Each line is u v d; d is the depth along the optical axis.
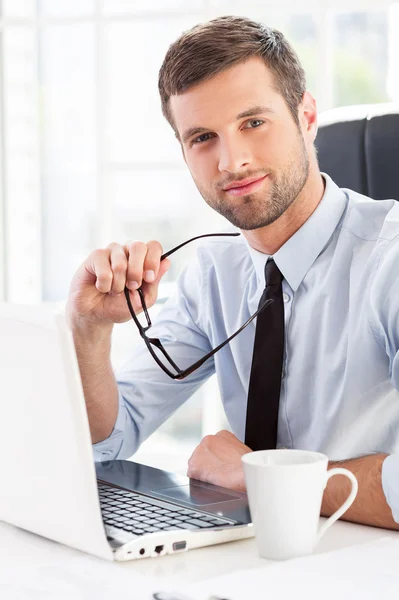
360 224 1.37
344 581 0.78
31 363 0.84
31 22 3.26
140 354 1.56
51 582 0.80
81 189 3.33
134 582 0.79
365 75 2.92
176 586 0.77
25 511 0.94
